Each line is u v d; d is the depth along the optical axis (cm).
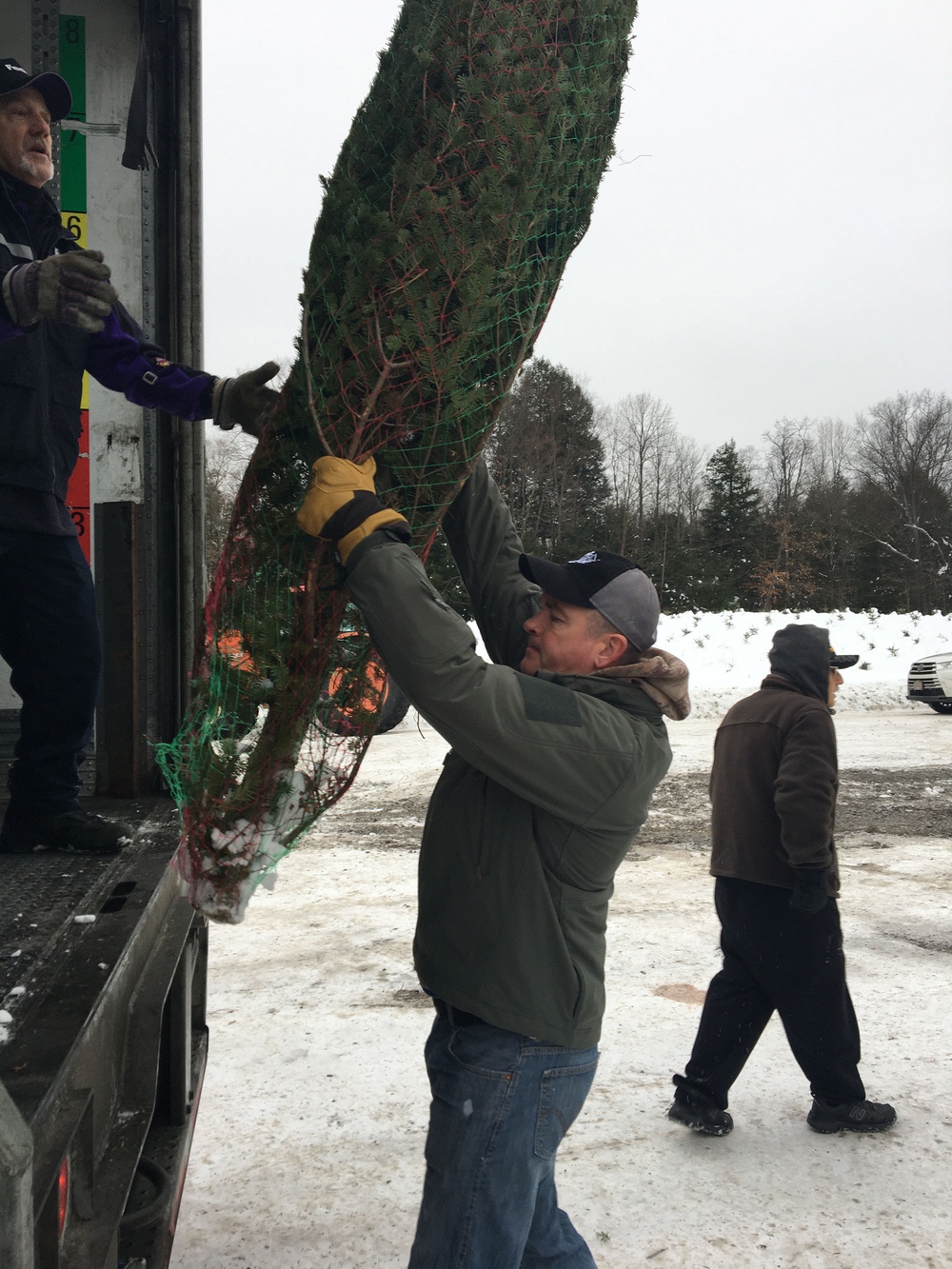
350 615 160
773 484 6303
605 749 158
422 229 147
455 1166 163
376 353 149
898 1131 313
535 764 154
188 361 282
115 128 282
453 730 152
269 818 154
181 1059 205
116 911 169
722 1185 282
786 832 299
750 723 321
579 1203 273
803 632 329
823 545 5441
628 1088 343
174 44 282
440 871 170
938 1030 388
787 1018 309
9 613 224
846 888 590
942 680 1476
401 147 155
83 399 280
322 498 146
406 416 153
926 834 730
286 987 432
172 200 282
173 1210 176
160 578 284
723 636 2227
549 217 163
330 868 633
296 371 154
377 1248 252
